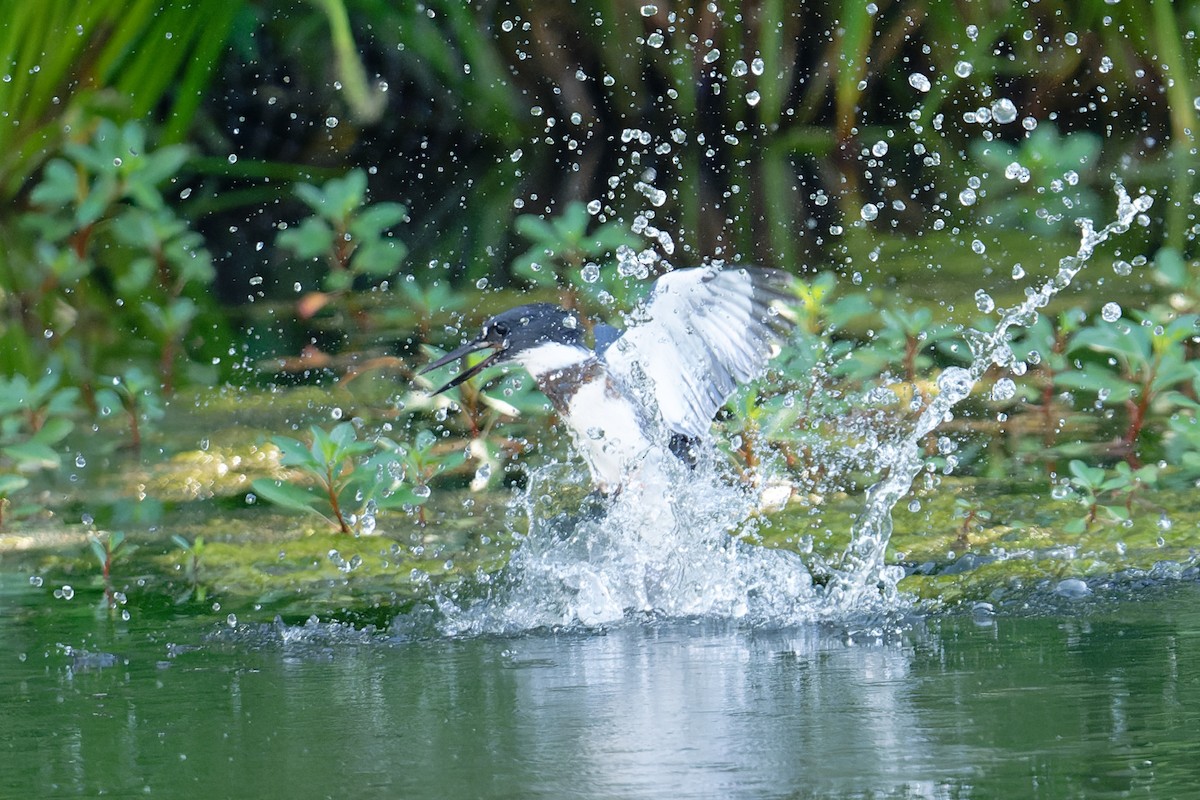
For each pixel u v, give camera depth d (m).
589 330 11.88
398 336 13.45
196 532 8.76
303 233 13.23
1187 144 19.38
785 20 20.91
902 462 7.68
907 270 14.72
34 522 9.06
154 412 10.74
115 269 15.63
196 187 19.61
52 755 5.04
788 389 10.15
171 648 6.54
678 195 18.19
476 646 6.51
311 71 20.47
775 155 20.23
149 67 16.47
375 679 5.95
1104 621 6.41
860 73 20.03
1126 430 10.26
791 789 4.38
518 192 18.72
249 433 10.95
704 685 5.64
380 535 8.61
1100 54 20.67
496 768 4.70
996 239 16.00
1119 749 4.61
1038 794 4.25
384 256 13.30
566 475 9.77
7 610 7.29
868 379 11.12
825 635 6.46
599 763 4.71
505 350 8.68
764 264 14.94
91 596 7.56
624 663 6.09
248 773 4.76
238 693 5.78
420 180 19.69
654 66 20.89
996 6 20.42
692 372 8.43
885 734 4.88
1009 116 9.02
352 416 11.20
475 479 9.60
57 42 15.89
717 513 8.19
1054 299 13.23
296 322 14.21
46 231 14.03
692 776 4.53
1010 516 8.52
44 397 11.06
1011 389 8.33
